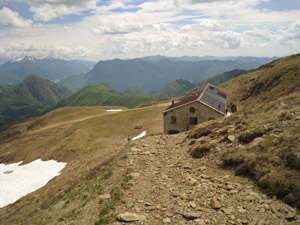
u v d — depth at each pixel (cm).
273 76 6900
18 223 2148
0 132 13712
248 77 9419
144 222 1002
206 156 1648
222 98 4741
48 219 1650
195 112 3928
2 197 3312
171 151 2025
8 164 5725
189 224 925
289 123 1497
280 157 1158
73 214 1362
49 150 5425
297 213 846
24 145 7519
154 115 7062
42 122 11506
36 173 4150
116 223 1028
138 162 1862
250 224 845
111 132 5716
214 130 2055
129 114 7700
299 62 6869
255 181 1138
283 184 982
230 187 1144
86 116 11094
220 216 935
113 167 1906
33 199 2781
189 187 1265
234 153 1439
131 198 1250
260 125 1661
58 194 2331
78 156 4509
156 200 1187
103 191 1491
